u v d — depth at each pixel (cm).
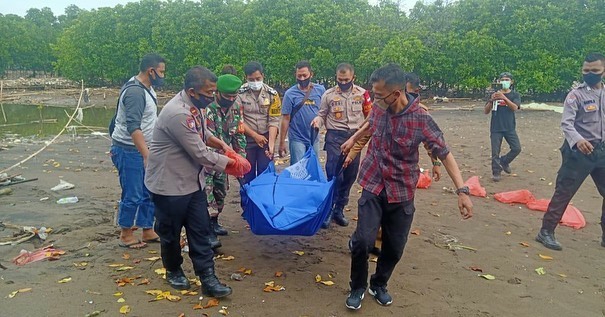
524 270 532
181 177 423
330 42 3678
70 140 1666
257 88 636
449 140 1510
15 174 1006
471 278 505
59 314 404
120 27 4716
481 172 1032
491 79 3297
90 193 848
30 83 5375
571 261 565
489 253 578
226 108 579
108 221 677
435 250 580
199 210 436
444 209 755
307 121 684
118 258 531
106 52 4806
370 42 3456
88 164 1173
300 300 442
